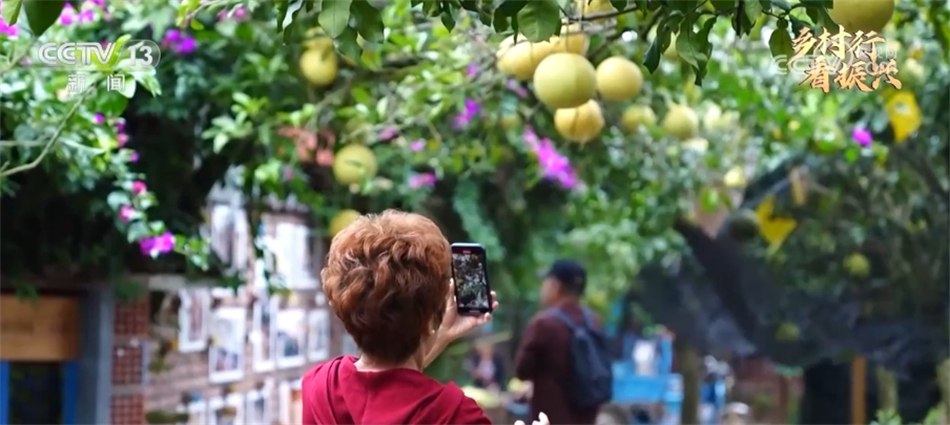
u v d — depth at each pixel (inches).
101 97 100.5
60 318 134.0
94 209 123.1
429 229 68.8
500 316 291.9
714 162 184.9
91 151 101.6
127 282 136.1
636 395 443.5
